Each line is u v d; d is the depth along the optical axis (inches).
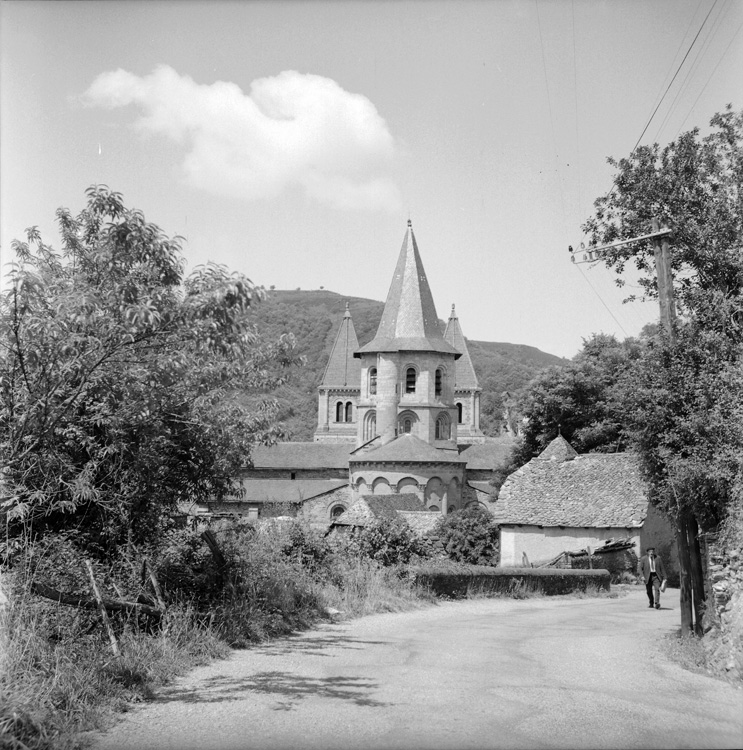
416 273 2945.4
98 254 464.4
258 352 588.1
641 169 1098.1
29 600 396.5
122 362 462.9
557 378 2288.4
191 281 428.8
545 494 1638.8
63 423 484.7
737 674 442.6
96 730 311.9
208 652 464.1
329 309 7470.5
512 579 1131.3
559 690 389.4
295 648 514.9
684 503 567.5
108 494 516.7
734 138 1070.4
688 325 613.3
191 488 619.5
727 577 504.1
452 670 441.1
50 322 395.2
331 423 3782.0
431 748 282.8
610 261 1120.2
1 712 294.2
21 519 432.8
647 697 380.5
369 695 367.6
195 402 566.9
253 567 638.5
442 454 2551.7
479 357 7475.4
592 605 1025.5
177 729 310.2
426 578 991.6
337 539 1003.9
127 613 463.8
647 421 585.3
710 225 1014.4
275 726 312.5
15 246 486.3
